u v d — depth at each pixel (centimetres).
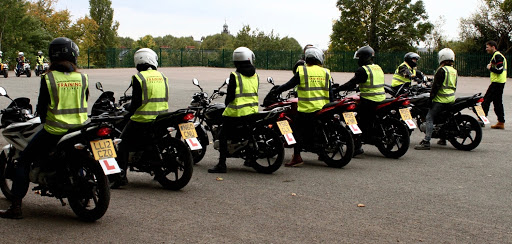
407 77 1105
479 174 759
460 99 949
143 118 645
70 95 508
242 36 6731
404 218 543
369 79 877
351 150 779
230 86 740
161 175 659
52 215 540
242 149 754
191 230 496
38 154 515
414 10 5947
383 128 886
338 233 493
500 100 1234
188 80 2998
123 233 486
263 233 490
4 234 479
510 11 4650
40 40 5472
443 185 690
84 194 512
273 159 855
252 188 666
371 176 741
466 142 1062
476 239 482
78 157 511
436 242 473
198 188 664
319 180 714
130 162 668
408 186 683
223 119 751
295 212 560
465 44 4806
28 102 582
